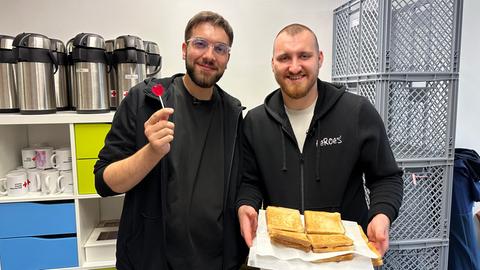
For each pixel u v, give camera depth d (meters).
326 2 1.89
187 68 1.03
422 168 1.49
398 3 1.38
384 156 1.14
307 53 1.08
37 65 1.36
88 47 1.41
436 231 1.53
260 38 1.86
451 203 1.57
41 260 1.43
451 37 1.42
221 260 1.05
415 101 1.44
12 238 1.40
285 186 1.12
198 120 1.07
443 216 1.52
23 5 1.64
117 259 1.06
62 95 1.54
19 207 1.40
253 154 1.19
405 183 1.48
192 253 0.99
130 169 0.90
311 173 1.11
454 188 1.61
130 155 1.01
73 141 1.40
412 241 1.51
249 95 1.89
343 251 0.80
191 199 1.01
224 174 1.06
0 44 1.38
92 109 1.42
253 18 1.85
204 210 1.01
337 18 1.87
